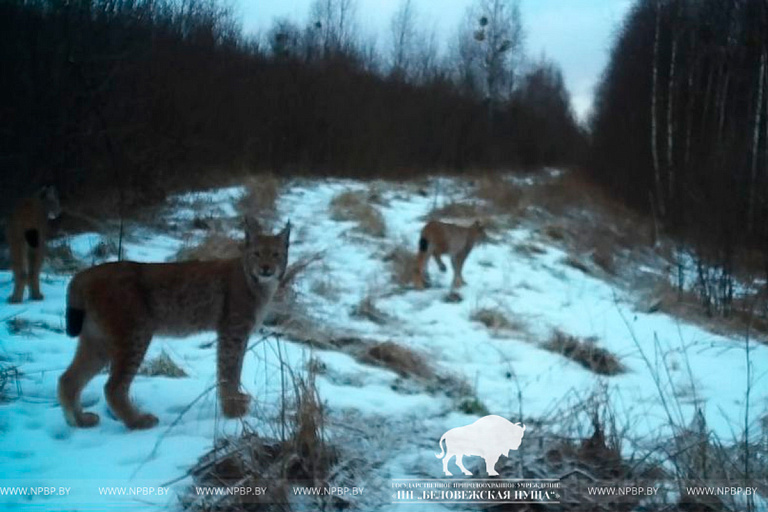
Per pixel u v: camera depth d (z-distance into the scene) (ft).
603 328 32.91
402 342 26.50
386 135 84.74
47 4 43.09
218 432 17.51
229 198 50.83
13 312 26.43
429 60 123.95
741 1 58.90
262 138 68.64
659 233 58.18
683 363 28.76
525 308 34.32
